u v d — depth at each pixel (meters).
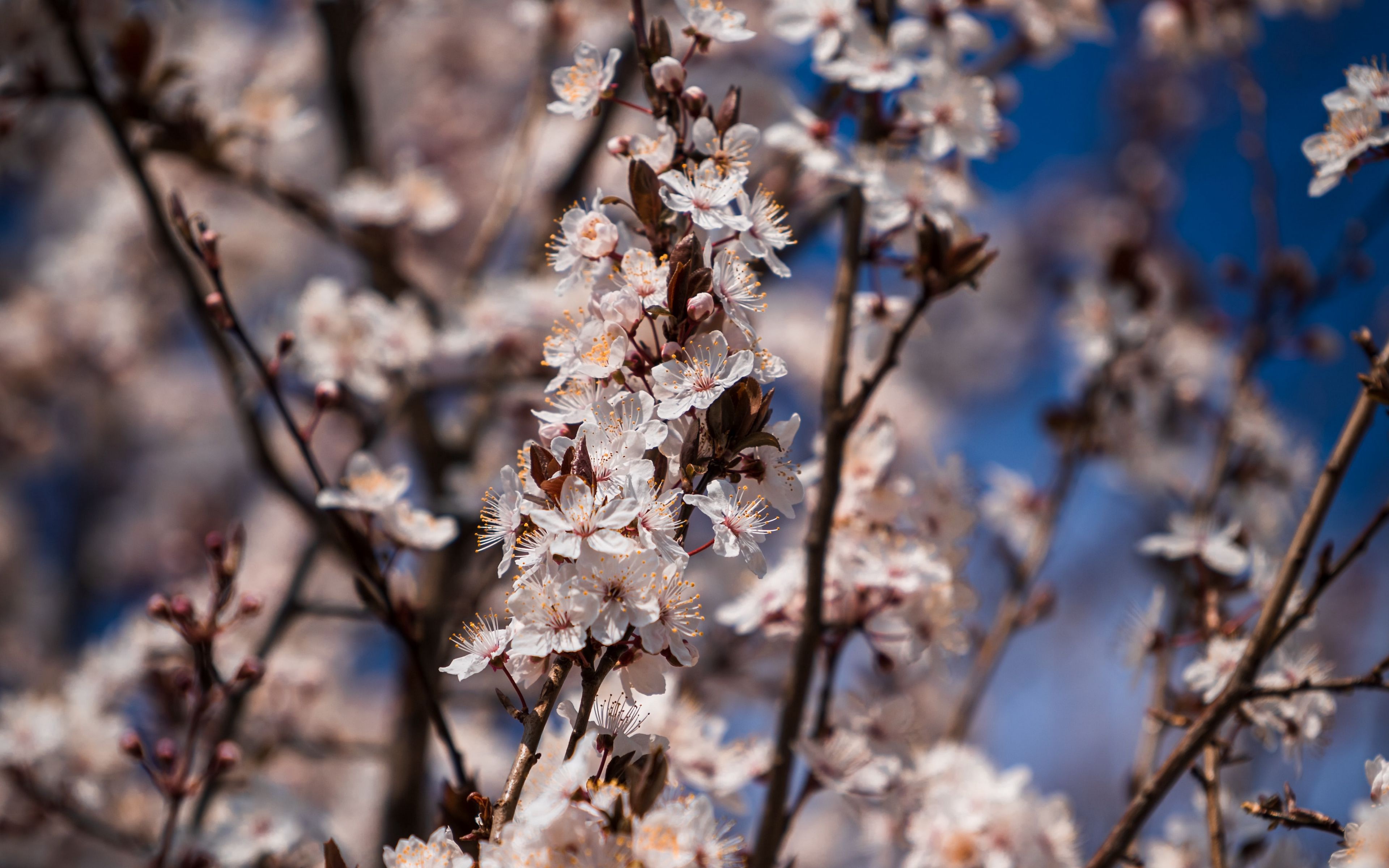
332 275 7.56
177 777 2.34
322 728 4.32
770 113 5.11
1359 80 2.00
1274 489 3.52
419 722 3.60
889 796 2.37
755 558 1.49
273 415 5.77
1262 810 1.78
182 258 3.38
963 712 3.09
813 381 6.88
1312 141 2.02
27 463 7.75
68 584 7.50
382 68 7.10
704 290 1.54
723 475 1.54
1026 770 2.55
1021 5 3.48
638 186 1.67
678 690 2.49
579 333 1.58
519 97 7.21
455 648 3.39
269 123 3.71
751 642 3.88
